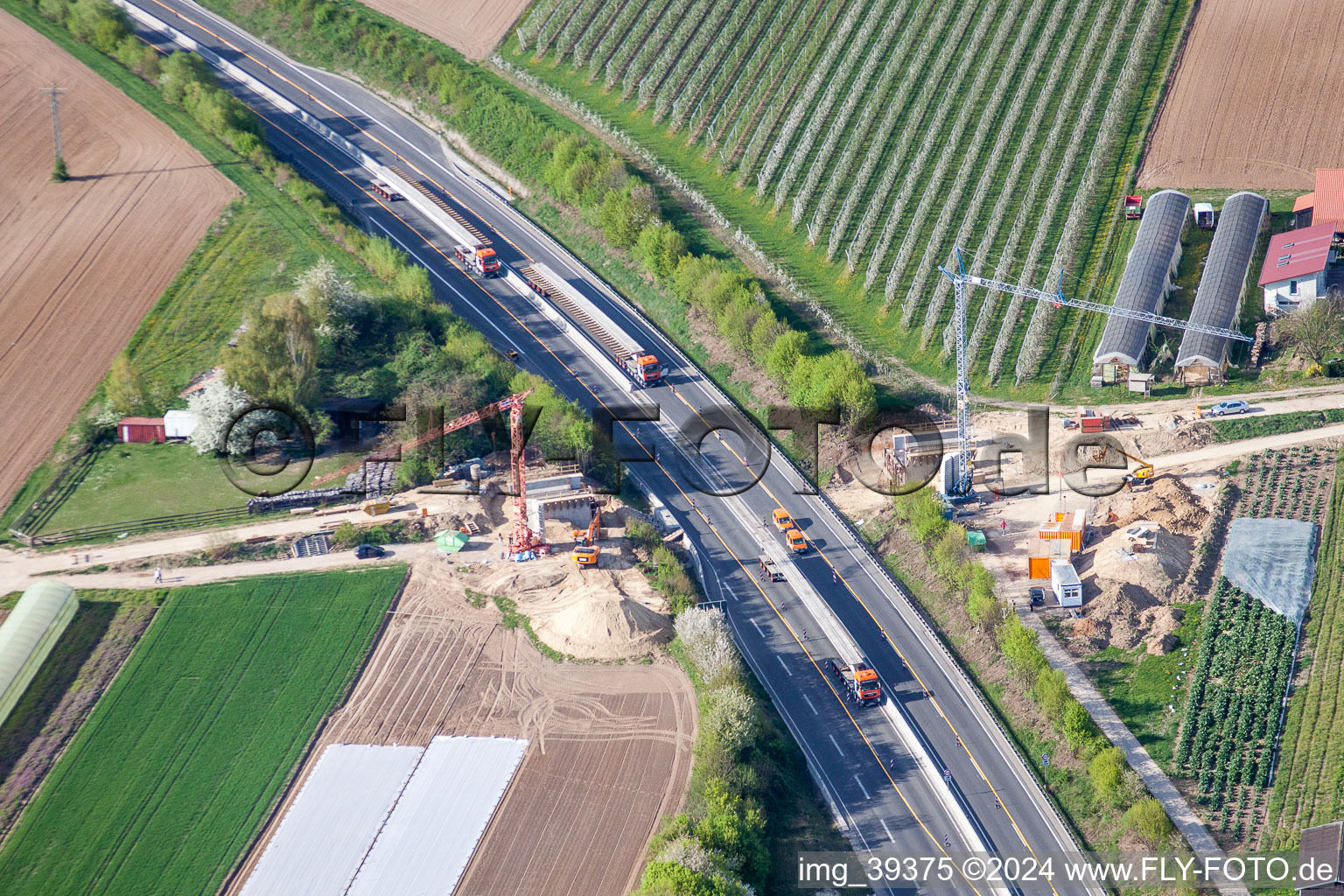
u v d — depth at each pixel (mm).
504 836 142750
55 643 163875
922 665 161750
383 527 179125
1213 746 146875
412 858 140875
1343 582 160625
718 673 156250
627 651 162750
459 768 150250
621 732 153875
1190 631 159000
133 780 149625
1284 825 139375
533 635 165750
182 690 159250
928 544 174000
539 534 177000
